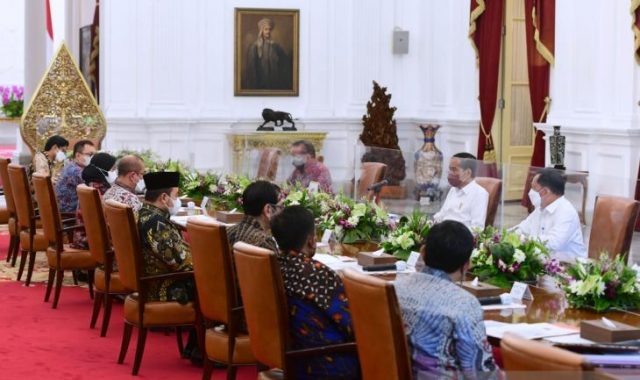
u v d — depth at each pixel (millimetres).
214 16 15172
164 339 6906
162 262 6004
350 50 15727
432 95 15422
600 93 11602
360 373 4270
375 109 15031
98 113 12086
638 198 10805
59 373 5984
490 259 5117
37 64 15500
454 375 3553
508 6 14156
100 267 7117
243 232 5434
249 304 4465
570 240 6203
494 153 14250
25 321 7340
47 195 7676
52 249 7926
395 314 3521
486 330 4078
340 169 8289
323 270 4367
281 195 7555
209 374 5500
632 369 3469
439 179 6965
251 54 15359
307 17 15578
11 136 22734
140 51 14797
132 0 14711
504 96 14273
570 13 12070
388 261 5562
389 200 7383
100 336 6918
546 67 13078
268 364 4445
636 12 10875
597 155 11633
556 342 3842
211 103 15195
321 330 4309
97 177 8102
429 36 15453
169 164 9602
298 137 14352
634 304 4562
